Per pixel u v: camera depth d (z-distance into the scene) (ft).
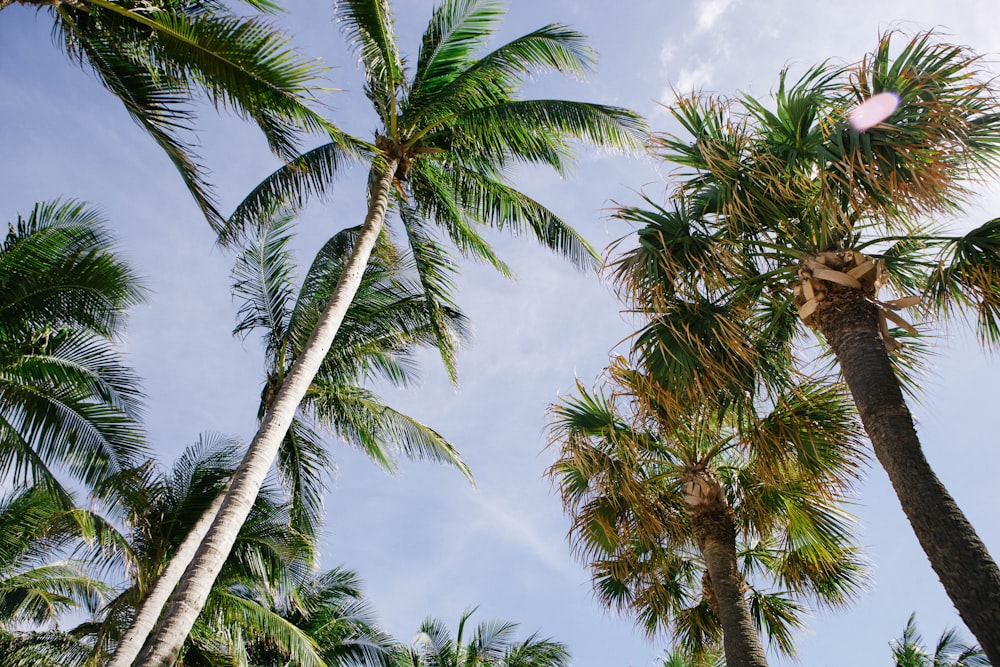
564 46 36.32
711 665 29.19
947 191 16.56
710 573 22.50
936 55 16.44
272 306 42.57
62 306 32.63
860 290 16.89
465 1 39.68
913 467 13.64
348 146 29.73
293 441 43.42
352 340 43.50
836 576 26.02
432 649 68.18
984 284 17.30
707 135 20.21
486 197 40.60
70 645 41.11
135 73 26.61
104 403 33.96
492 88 37.99
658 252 19.34
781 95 18.81
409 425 42.78
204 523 37.86
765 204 18.65
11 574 47.85
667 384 20.53
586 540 25.93
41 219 32.63
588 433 25.41
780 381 21.22
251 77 25.36
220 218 27.30
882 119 16.69
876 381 15.15
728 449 26.02
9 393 32.53
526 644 69.97
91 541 33.88
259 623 41.22
